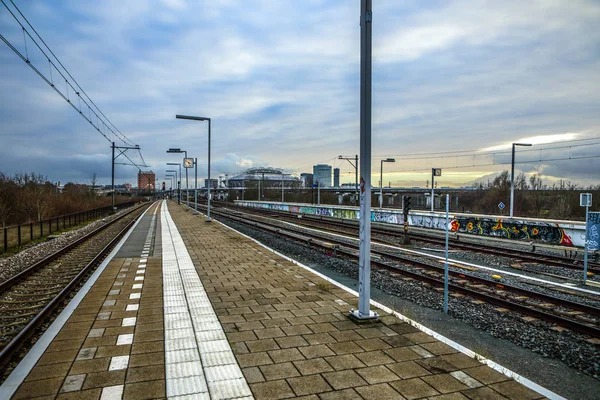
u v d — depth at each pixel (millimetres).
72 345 5074
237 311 6594
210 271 10094
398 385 4098
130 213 47719
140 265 10984
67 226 29188
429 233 23703
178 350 4941
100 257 13000
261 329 5719
